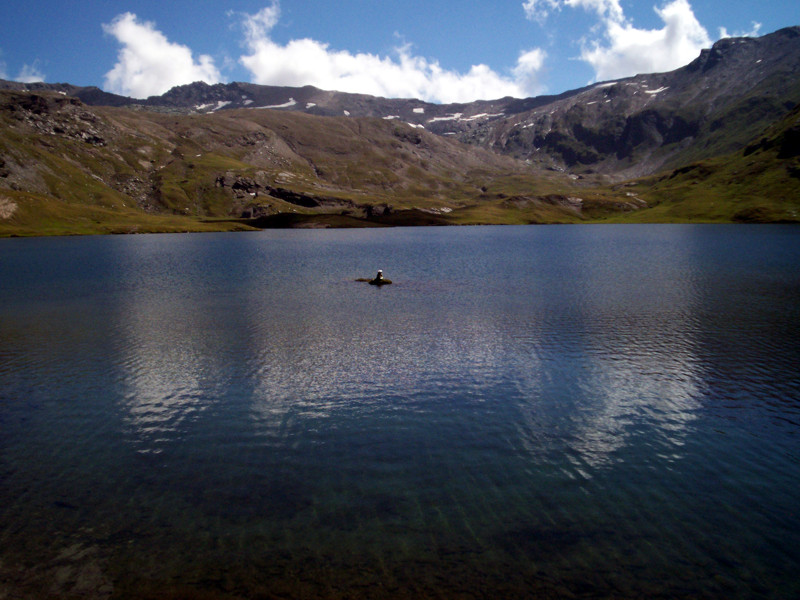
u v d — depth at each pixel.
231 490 20.95
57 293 73.00
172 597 15.14
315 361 38.34
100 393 32.22
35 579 15.95
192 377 35.00
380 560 16.69
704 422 27.33
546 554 17.05
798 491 20.75
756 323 49.03
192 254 141.12
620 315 53.47
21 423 27.84
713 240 164.75
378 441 25.33
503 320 51.69
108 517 19.19
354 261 116.62
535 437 25.73
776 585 15.68
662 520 18.89
